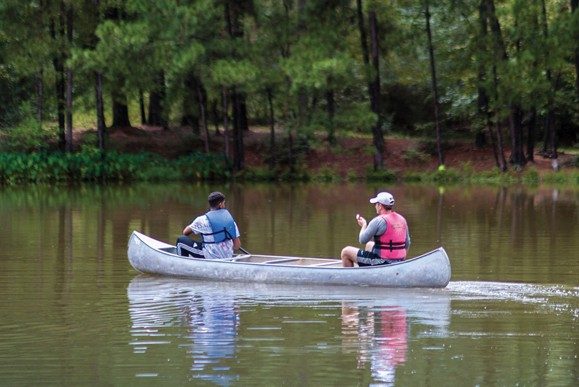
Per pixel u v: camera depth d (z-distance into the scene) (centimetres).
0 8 9094
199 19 8906
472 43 9181
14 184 8856
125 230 5256
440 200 7131
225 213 3903
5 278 3797
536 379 2433
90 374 2480
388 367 2534
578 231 5150
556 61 8888
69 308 3241
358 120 9225
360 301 3325
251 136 10356
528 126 9844
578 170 9238
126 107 10294
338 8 9581
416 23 9606
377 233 3619
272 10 9550
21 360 2609
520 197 7331
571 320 3036
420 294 3438
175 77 9225
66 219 5791
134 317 3106
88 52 8681
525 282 3662
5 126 9712
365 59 9425
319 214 6106
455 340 2805
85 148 9244
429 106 10488
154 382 2417
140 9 8881
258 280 3675
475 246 4609
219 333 2884
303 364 2562
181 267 3788
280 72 9094
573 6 9300
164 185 8781
